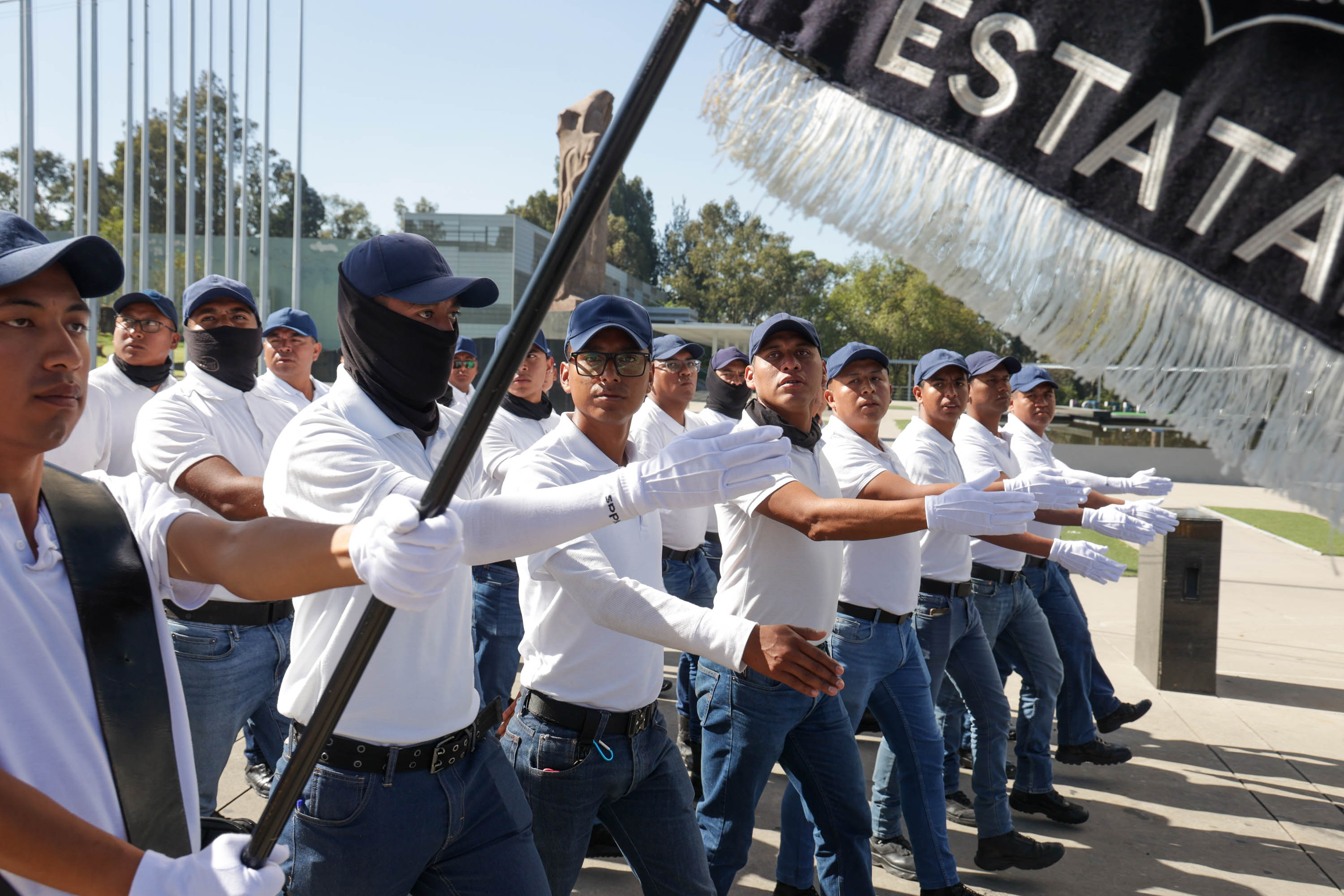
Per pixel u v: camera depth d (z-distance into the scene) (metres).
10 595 1.26
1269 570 10.46
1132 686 6.51
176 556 1.54
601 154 1.16
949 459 4.29
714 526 6.00
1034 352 1.11
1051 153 1.10
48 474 1.40
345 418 2.12
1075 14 1.10
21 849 1.13
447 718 2.08
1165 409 1.05
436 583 1.29
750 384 3.96
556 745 2.46
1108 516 3.63
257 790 4.33
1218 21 1.05
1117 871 4.06
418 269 2.14
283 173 47.56
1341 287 1.00
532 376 5.27
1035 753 4.51
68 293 1.31
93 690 1.32
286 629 3.29
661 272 90.31
